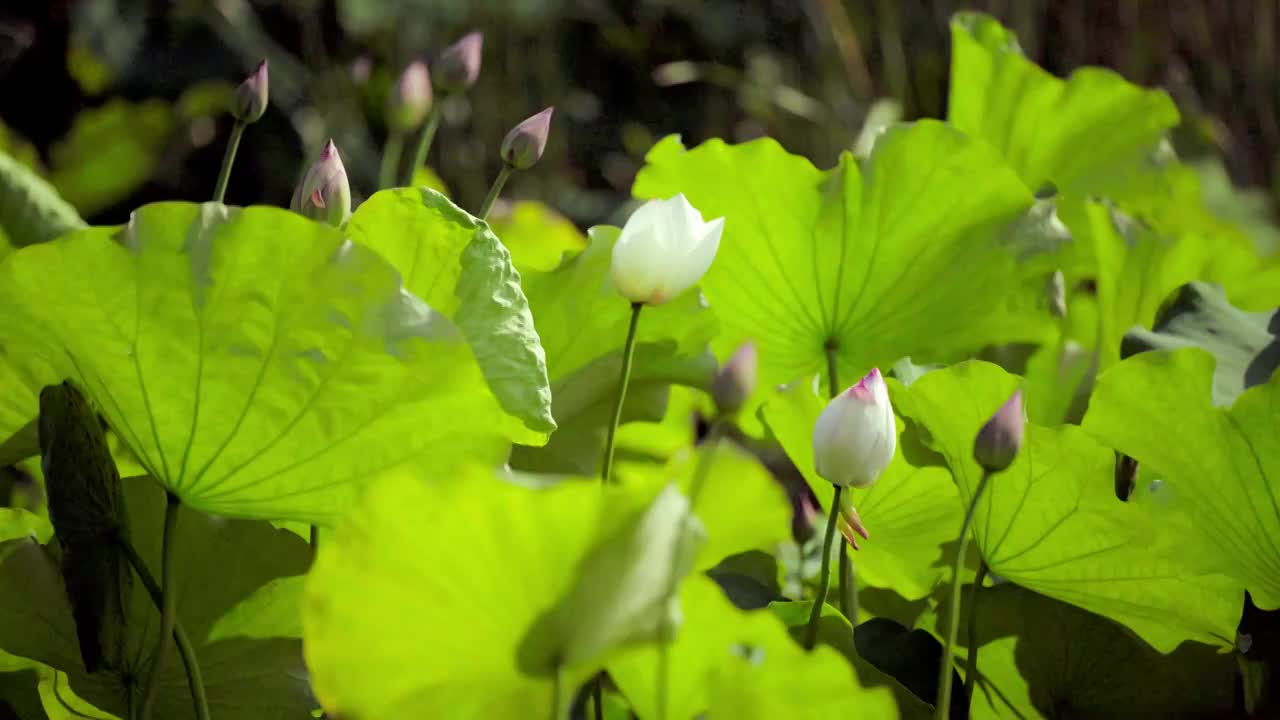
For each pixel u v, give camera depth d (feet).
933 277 10.66
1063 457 9.36
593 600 8.21
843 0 29.66
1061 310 10.66
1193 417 9.39
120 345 8.71
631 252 9.31
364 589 8.19
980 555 9.71
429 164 39.50
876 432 9.14
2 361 9.03
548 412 9.28
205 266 8.64
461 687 8.28
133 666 9.25
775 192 10.61
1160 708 9.87
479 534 8.14
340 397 8.73
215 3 38.96
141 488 9.29
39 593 9.13
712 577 9.77
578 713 9.43
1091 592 9.61
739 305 10.77
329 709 8.22
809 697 8.33
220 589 9.29
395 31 39.45
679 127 44.19
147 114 31.04
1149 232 11.00
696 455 8.61
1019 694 9.92
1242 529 9.43
